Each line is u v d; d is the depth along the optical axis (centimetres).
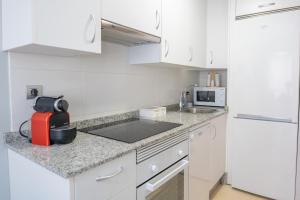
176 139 144
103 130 140
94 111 155
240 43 225
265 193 220
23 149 100
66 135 105
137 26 143
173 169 140
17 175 106
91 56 151
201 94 270
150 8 154
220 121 226
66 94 137
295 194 205
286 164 207
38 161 87
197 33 223
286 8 199
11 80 111
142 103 201
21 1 93
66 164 81
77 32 105
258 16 213
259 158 221
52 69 128
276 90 208
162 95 229
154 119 182
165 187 133
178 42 188
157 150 124
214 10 243
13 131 113
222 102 253
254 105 221
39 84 122
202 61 238
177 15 186
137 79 194
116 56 171
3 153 111
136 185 108
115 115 171
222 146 235
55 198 83
